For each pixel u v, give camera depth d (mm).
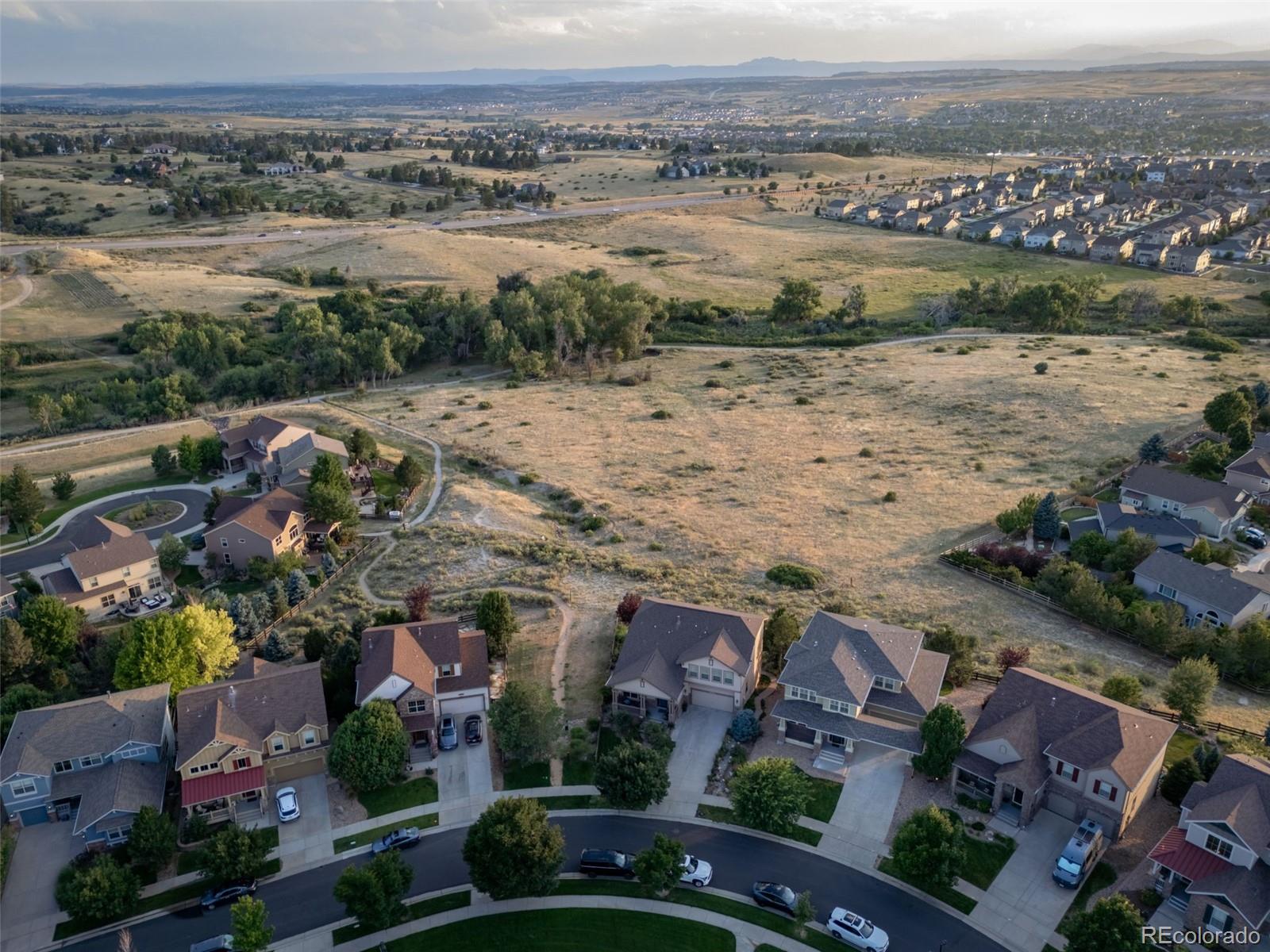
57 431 131625
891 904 45281
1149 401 118938
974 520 88938
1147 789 50094
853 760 55031
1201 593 70562
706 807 52250
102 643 67875
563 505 95750
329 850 49812
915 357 150375
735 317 178250
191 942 44594
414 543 86875
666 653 60312
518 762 55750
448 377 154125
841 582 76688
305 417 128625
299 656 67500
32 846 50750
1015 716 52000
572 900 46438
